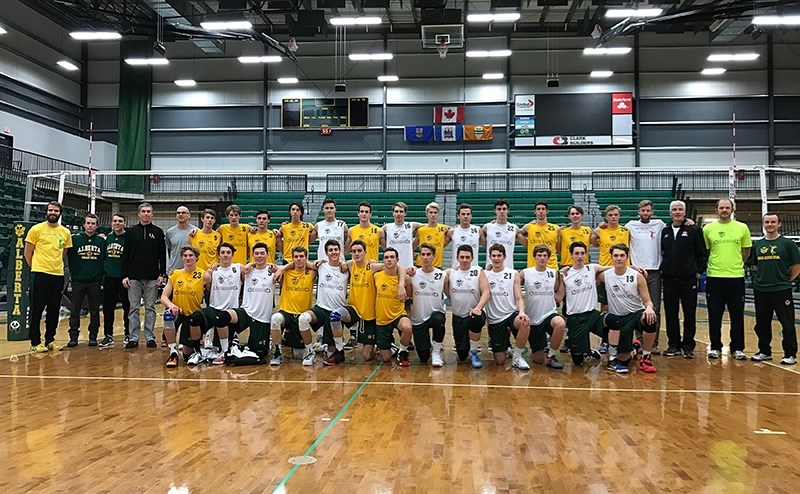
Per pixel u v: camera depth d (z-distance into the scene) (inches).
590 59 723.4
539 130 723.4
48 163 673.0
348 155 742.5
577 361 210.2
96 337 254.5
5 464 102.1
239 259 247.4
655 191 676.1
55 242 237.1
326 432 123.0
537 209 247.6
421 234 244.5
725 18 598.2
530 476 97.3
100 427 126.2
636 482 94.9
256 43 749.9
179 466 101.3
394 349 226.4
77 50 756.6
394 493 89.6
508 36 729.0
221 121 754.2
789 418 136.3
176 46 756.6
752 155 705.6
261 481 94.2
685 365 209.8
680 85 715.4
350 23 560.4
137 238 242.2
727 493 90.4
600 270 211.9
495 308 207.3
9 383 173.9
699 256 224.8
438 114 733.9
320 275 216.1
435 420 133.3
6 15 636.7
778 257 213.0
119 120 751.1
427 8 589.0
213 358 209.6
